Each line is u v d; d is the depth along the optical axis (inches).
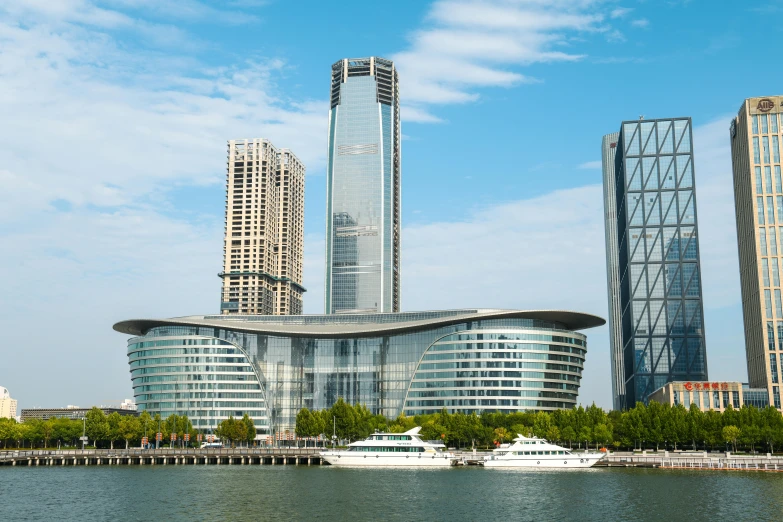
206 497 5462.6
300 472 7460.6
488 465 7795.3
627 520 4557.1
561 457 7682.1
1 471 7746.1
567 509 4933.6
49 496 5565.9
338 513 4768.7
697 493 5605.3
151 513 4785.9
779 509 4859.7
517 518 4626.0
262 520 4537.4
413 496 5506.9
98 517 4658.0
